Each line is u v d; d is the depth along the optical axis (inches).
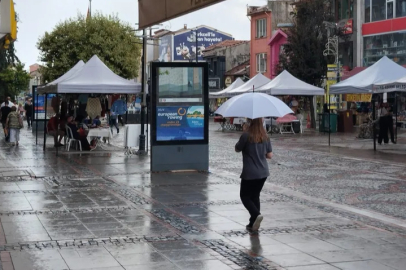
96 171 653.9
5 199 469.4
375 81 932.0
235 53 2780.5
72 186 542.3
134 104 1982.0
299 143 1080.2
